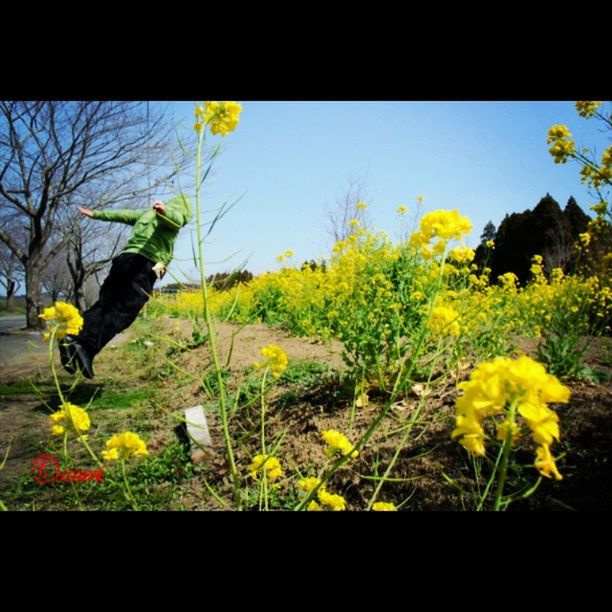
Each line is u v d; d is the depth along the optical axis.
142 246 4.45
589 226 3.87
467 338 3.31
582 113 2.69
